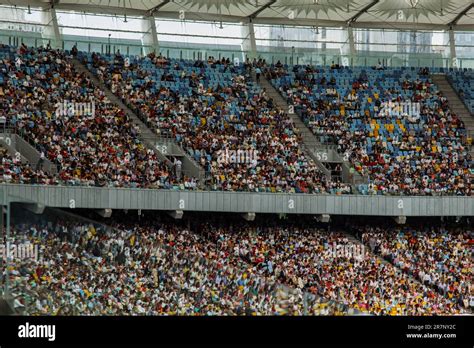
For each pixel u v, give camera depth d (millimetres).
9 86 56781
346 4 69062
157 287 31406
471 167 62000
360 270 54094
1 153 49156
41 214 25328
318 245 55562
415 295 52594
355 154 61625
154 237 52125
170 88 63562
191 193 52438
